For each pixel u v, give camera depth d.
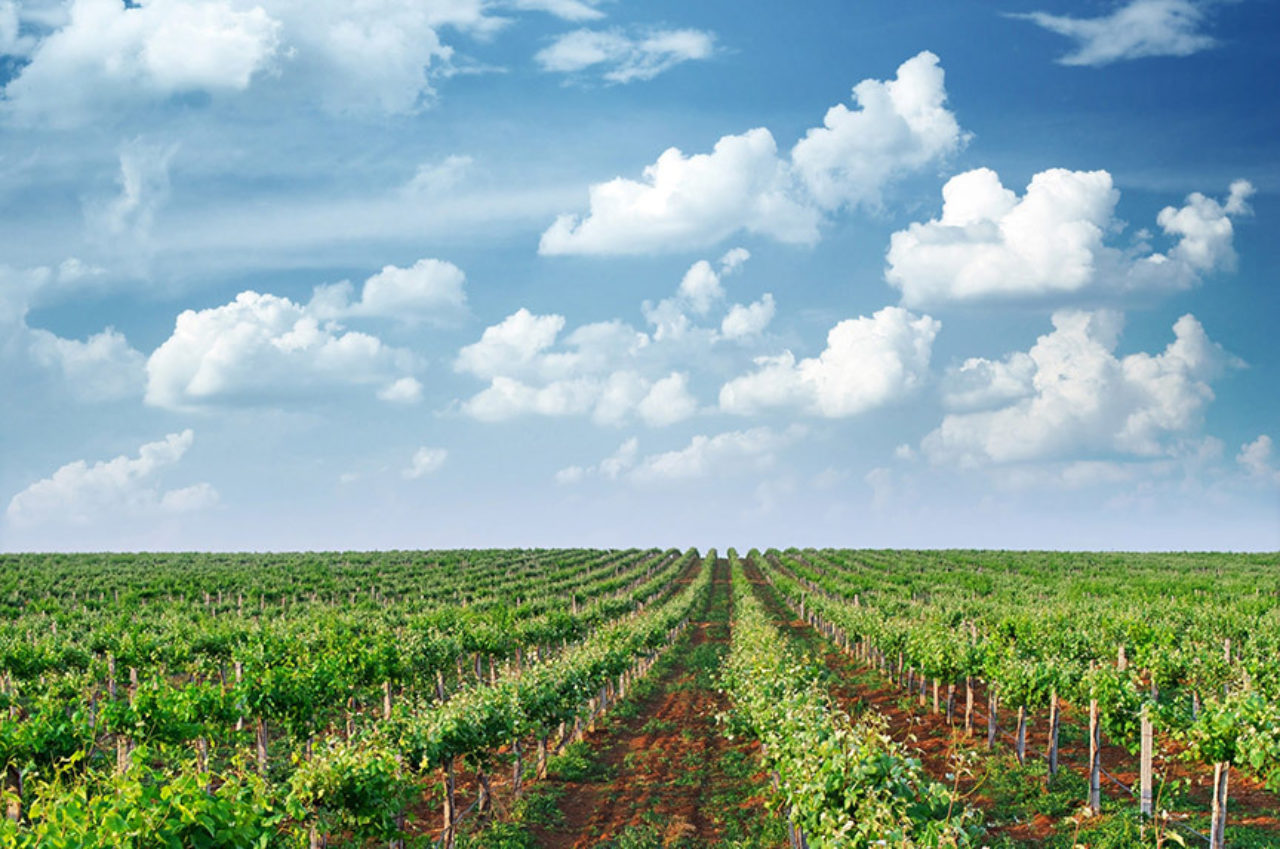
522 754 22.78
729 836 16.62
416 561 87.12
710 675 35.41
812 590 65.19
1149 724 15.70
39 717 14.94
